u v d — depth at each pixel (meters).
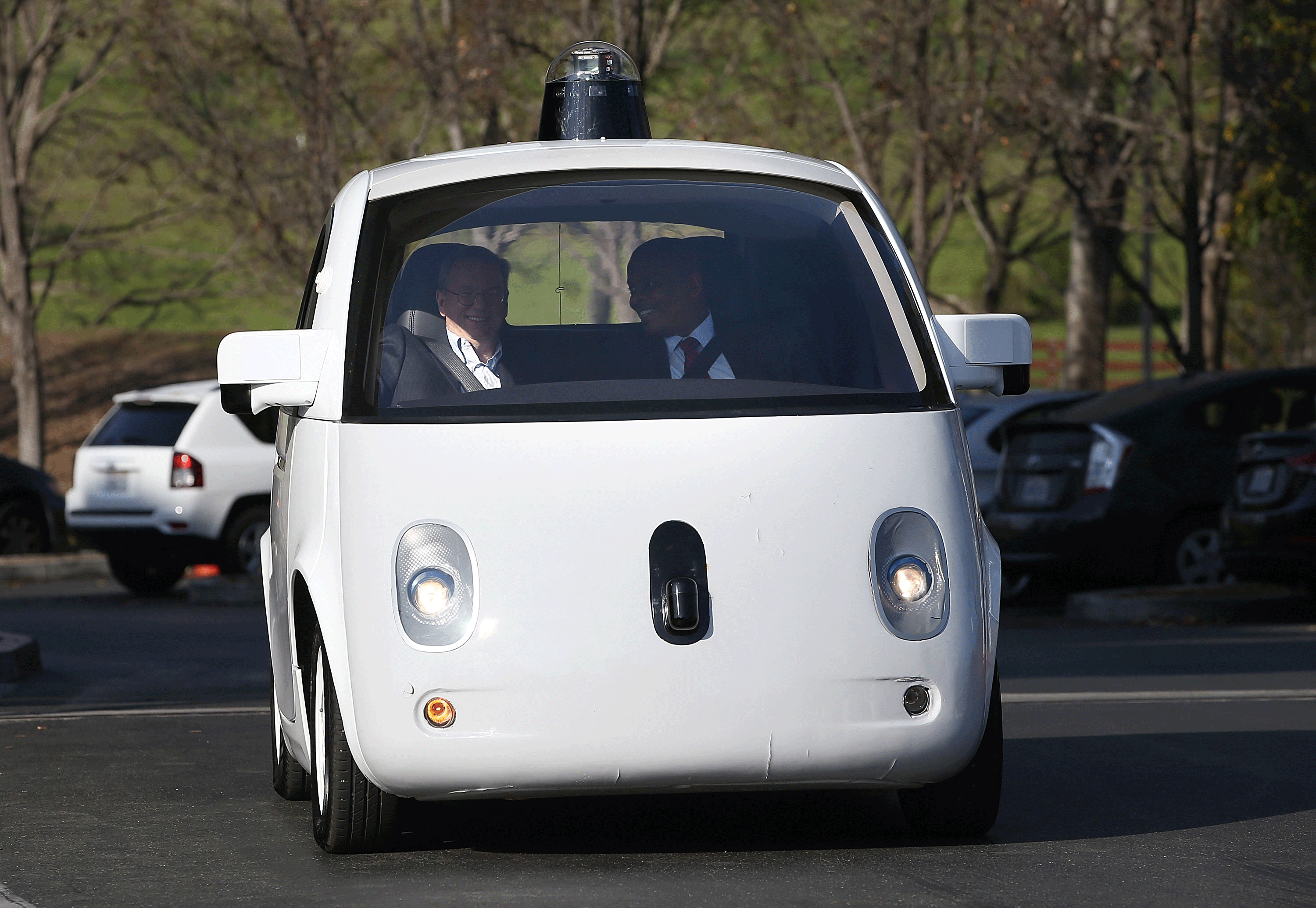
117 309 188.50
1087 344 122.75
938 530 20.23
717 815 23.89
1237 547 52.84
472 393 20.83
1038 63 85.94
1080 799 25.17
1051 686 38.84
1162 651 45.59
